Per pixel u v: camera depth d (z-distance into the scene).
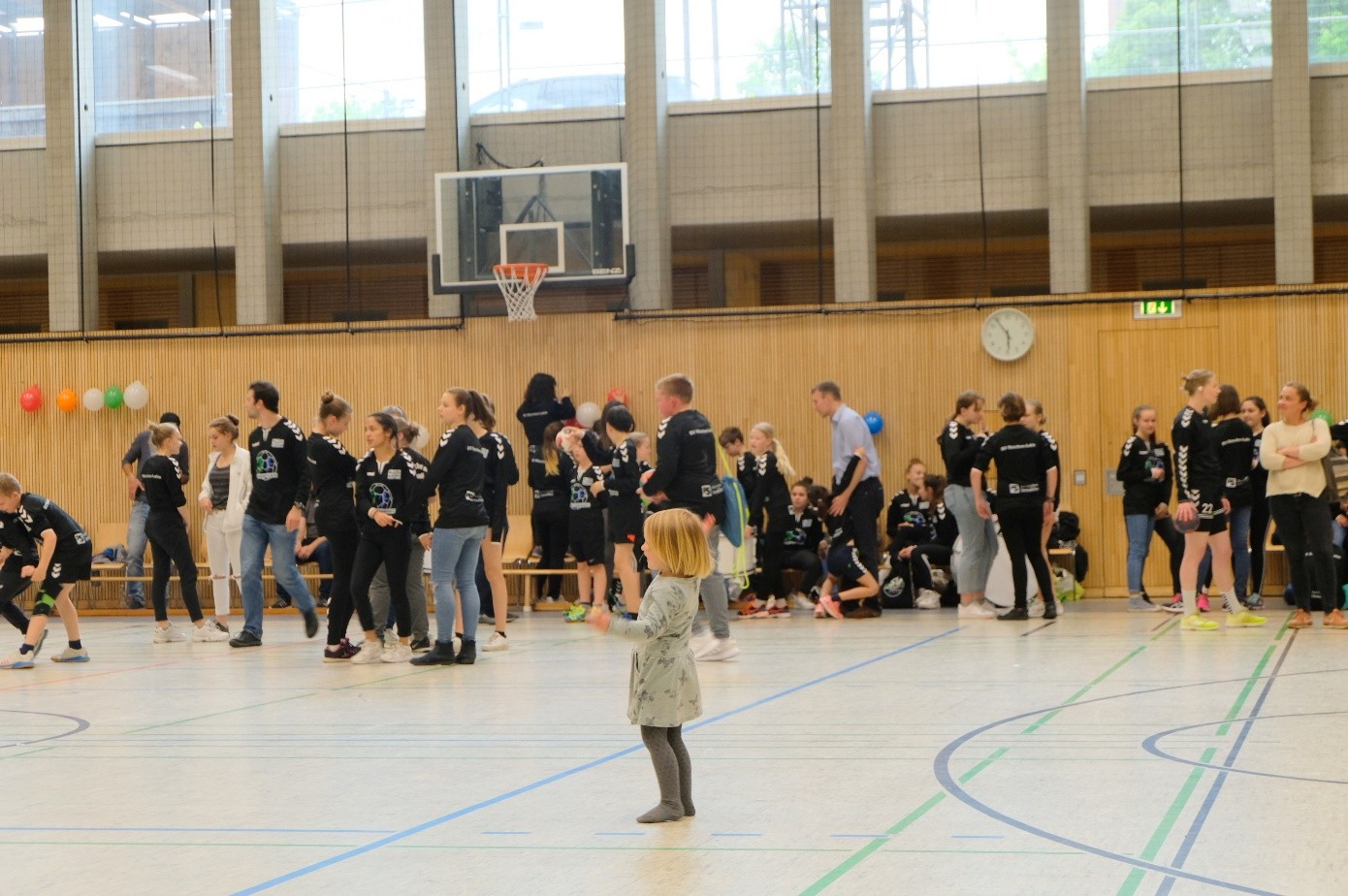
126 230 16.72
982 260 17.75
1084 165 14.88
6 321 19.89
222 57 16.52
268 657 10.29
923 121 15.52
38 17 16.72
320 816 4.60
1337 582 11.77
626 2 15.61
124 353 16.09
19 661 9.85
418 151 16.25
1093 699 6.88
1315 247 17.08
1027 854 3.83
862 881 3.60
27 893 3.71
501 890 3.61
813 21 15.67
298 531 11.22
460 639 10.39
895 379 14.82
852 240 15.16
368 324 15.70
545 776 5.26
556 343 15.41
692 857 3.93
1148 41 15.09
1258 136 14.84
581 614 13.07
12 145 16.78
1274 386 14.08
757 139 15.80
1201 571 12.09
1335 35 14.59
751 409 15.09
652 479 8.94
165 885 3.74
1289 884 3.46
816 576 13.25
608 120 16.06
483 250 15.36
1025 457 11.73
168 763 5.73
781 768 5.27
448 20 15.96
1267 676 7.57
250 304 16.12
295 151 16.44
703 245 17.53
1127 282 17.62
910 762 5.32
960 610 12.27
